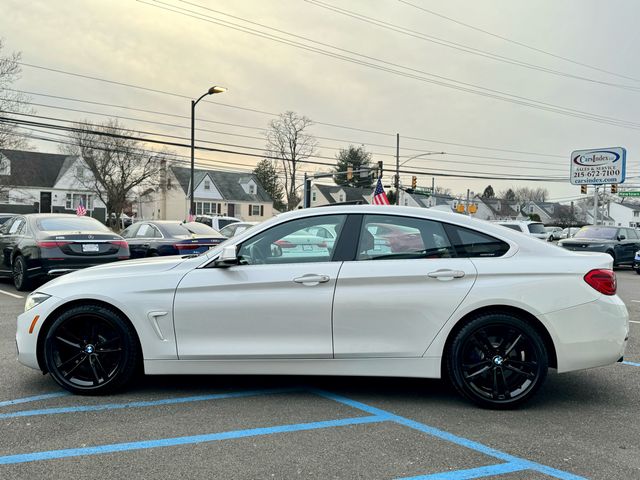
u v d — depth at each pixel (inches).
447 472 122.3
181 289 167.6
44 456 129.3
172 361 168.2
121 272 175.0
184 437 141.3
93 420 152.9
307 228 173.0
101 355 173.3
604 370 211.9
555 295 159.6
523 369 161.6
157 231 545.0
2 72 1171.3
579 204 4284.0
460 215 172.9
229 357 166.1
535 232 784.9
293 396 176.6
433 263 164.2
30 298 178.4
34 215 427.5
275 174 3267.7
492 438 141.9
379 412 161.5
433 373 162.6
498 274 161.8
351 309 162.6
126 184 1964.8
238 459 128.2
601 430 148.3
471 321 161.2
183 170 2694.4
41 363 175.6
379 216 171.9
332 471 122.3
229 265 166.7
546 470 123.7
